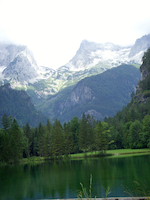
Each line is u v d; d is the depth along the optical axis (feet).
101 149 369.71
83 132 369.50
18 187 152.76
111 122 588.50
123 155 321.93
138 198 56.49
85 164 259.60
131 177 151.74
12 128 402.52
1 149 337.93
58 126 405.39
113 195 109.81
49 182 163.22
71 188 137.39
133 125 401.70
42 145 441.27
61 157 382.42
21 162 383.86
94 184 140.46
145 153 318.86
